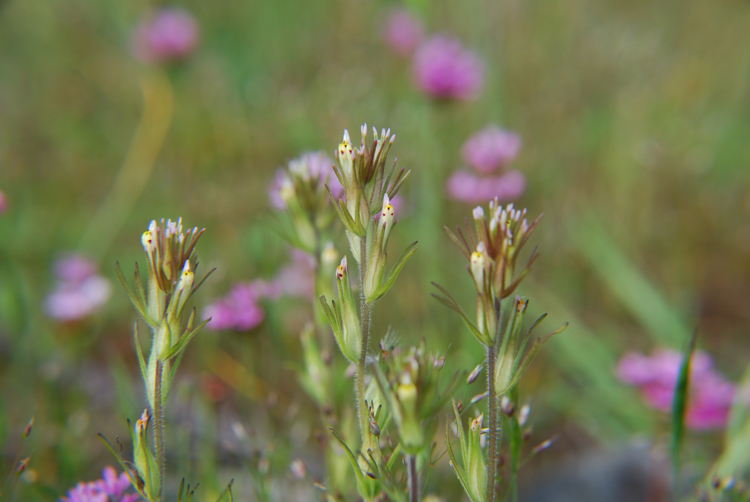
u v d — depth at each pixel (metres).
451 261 0.61
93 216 0.78
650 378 0.48
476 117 0.77
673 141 0.80
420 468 0.30
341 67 0.83
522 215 0.29
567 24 0.90
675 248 0.73
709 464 0.45
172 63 0.86
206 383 0.44
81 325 0.53
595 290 0.67
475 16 0.83
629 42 0.89
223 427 0.45
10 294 0.51
